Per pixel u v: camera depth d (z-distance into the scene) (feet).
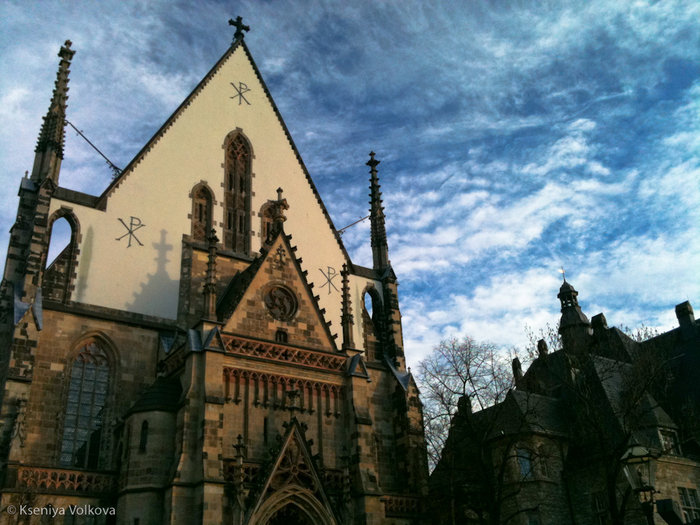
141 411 151.53
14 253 168.14
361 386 178.60
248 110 232.73
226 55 236.63
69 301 171.63
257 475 148.66
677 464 196.54
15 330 151.94
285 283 181.06
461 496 185.88
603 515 183.21
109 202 189.16
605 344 254.68
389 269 239.50
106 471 149.59
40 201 172.24
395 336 225.35
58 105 191.72
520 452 190.49
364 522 159.94
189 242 198.80
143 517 140.87
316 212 234.79
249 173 222.69
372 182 263.70
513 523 184.03
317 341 180.14
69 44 202.08
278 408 164.45
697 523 161.58
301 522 153.89
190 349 155.53
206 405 148.46
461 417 175.83
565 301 275.18
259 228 216.54
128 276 183.62
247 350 164.86
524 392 206.39
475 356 187.21
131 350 175.94
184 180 207.00
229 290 195.62
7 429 143.33
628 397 184.14
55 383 161.79
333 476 164.04
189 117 217.36
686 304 248.52
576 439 198.70
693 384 225.97
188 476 142.10
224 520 139.85
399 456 202.39
